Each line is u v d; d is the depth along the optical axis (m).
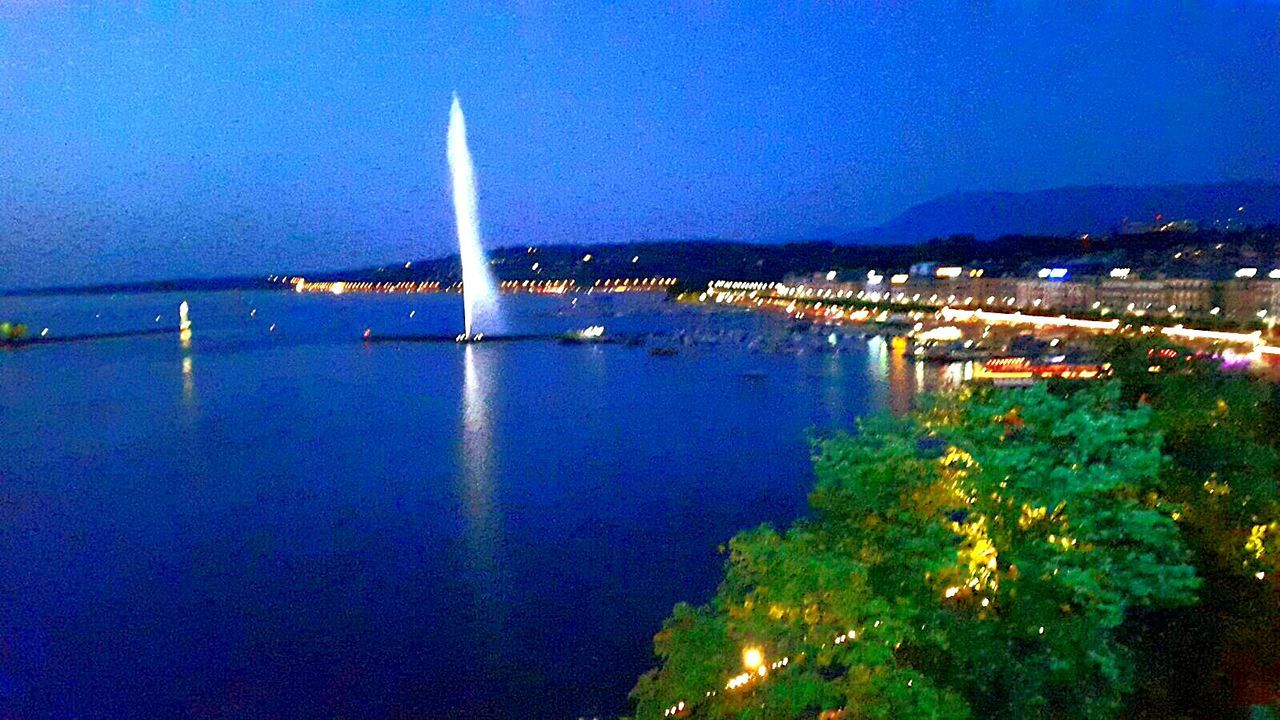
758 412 75.31
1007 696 11.70
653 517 42.81
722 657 11.91
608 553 37.38
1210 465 14.24
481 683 26.42
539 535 40.22
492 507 45.25
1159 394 14.97
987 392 13.56
